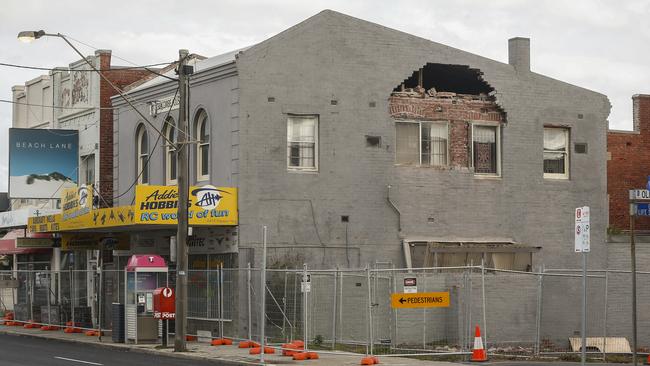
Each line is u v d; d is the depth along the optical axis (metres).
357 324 29.06
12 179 40.16
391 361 23.58
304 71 31.31
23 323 38.47
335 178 31.52
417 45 32.88
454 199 33.12
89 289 37.91
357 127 31.89
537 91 34.66
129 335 29.22
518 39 34.50
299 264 30.77
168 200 29.59
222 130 31.14
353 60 31.95
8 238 45.50
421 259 32.28
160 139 34.38
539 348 27.70
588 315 31.56
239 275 29.97
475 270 32.34
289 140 31.20
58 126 43.38
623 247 35.28
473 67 33.62
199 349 27.19
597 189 35.34
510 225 33.88
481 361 24.12
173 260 30.66
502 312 29.53
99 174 39.75
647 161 44.25
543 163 34.69
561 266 34.44
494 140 34.09
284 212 30.83
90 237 37.03
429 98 33.06
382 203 32.09
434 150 33.12
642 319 32.06
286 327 29.25
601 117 35.69
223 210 29.97
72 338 31.70
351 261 31.47
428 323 28.20
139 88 35.97
